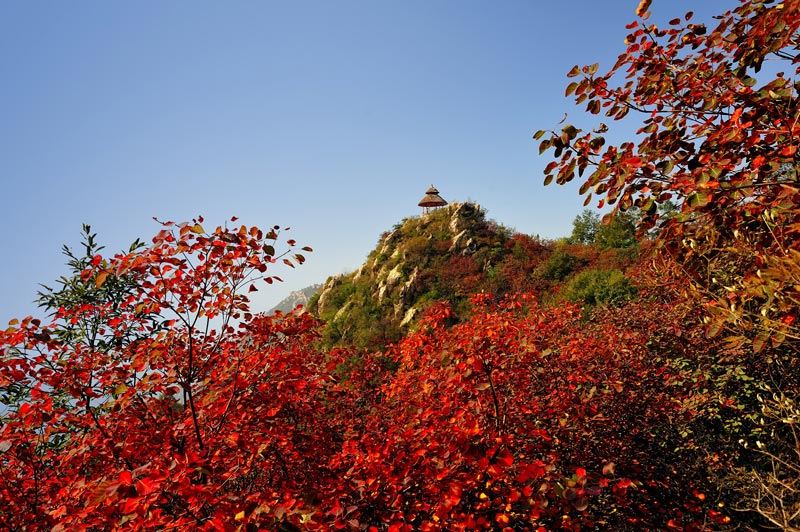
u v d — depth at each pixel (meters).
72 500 3.06
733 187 2.57
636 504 4.69
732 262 3.71
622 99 3.24
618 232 25.34
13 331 3.24
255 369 3.71
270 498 2.67
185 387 3.39
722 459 5.57
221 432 3.63
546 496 3.00
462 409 3.82
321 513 2.58
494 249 27.83
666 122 3.03
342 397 6.28
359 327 25.27
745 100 2.73
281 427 3.93
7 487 3.33
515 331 4.91
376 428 5.61
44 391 3.39
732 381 6.31
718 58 2.97
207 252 3.41
